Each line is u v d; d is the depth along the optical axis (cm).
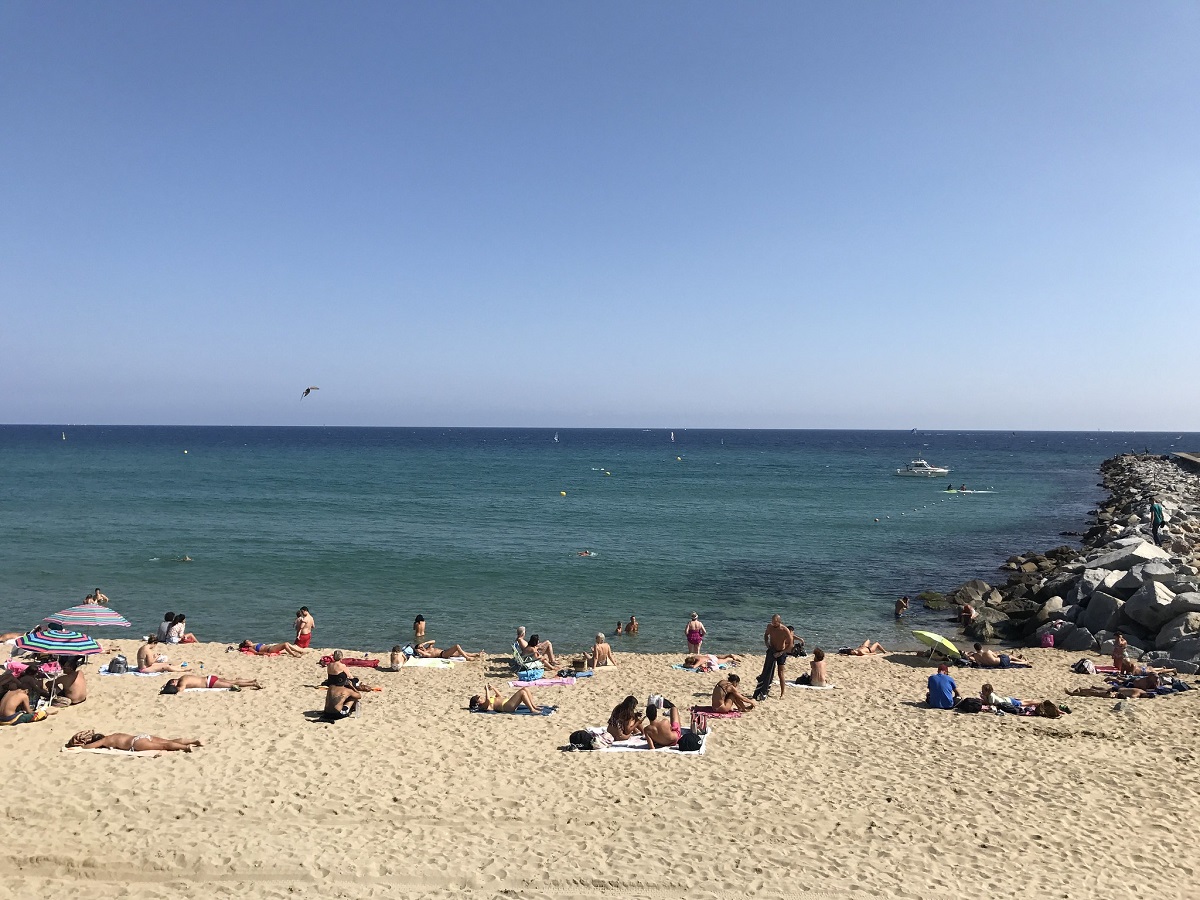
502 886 896
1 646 2039
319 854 955
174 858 933
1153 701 1659
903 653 2319
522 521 5550
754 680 1956
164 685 1684
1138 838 1023
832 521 5841
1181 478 8044
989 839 1018
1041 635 2453
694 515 6081
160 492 7100
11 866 911
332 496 7112
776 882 908
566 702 1716
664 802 1133
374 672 2003
